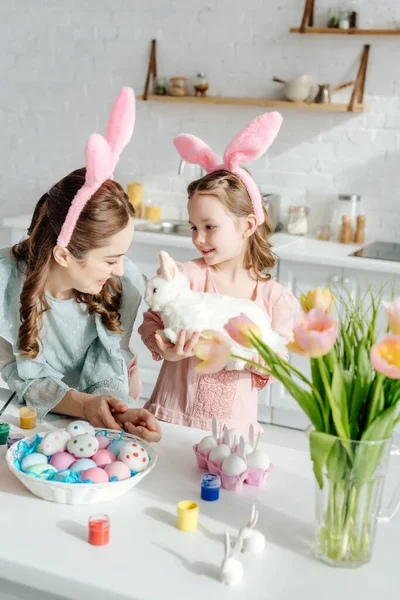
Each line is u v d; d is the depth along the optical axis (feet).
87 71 14.24
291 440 11.73
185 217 14.11
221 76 13.38
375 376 3.75
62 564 3.83
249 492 4.70
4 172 15.24
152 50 13.62
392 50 12.27
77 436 4.83
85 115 14.40
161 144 14.03
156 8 13.56
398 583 3.81
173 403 6.61
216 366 4.02
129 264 6.47
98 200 5.33
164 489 4.68
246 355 5.90
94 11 13.97
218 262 6.42
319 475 3.88
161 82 13.57
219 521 4.33
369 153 12.72
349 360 4.01
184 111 13.78
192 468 4.99
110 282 6.16
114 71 14.06
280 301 6.64
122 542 4.06
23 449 4.90
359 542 3.91
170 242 12.11
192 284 6.63
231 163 6.37
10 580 3.90
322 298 4.01
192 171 13.89
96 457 4.74
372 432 3.78
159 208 13.93
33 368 5.90
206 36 13.34
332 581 3.80
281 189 13.39
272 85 13.07
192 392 6.53
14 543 4.00
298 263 11.54
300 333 3.60
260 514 4.44
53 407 5.71
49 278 5.88
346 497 3.86
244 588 3.70
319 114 12.91
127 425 5.34
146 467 4.73
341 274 11.30
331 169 13.01
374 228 12.89
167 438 5.42
